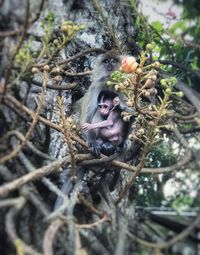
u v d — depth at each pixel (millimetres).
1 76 1113
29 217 1044
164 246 993
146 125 1300
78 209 1188
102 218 1096
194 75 1713
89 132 1428
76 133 1414
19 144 1126
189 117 1421
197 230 1141
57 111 1407
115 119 1454
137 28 1751
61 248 1041
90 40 1630
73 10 1571
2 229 1027
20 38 1069
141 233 1109
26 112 1134
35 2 1222
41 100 1146
